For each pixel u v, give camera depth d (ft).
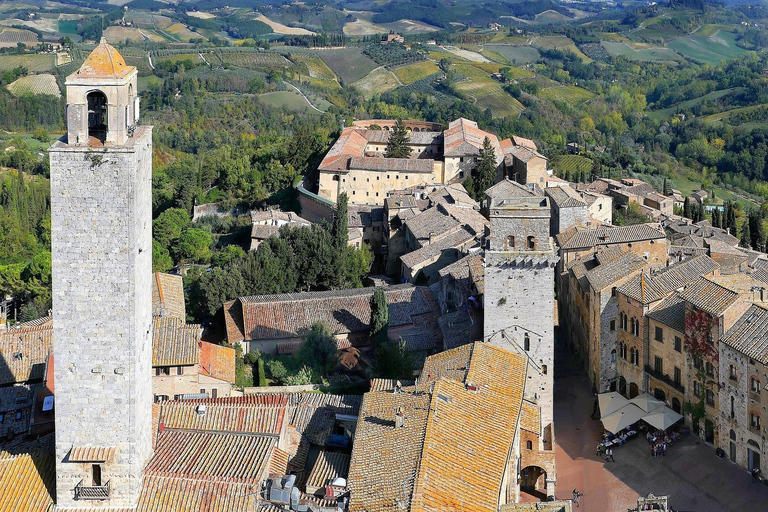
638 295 404.16
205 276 532.32
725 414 354.95
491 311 353.92
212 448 287.28
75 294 245.45
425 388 297.74
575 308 473.26
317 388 419.95
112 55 246.06
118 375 249.96
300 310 491.31
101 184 240.53
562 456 364.58
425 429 269.03
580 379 444.55
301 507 258.78
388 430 279.49
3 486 255.09
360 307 498.28
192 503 253.65
